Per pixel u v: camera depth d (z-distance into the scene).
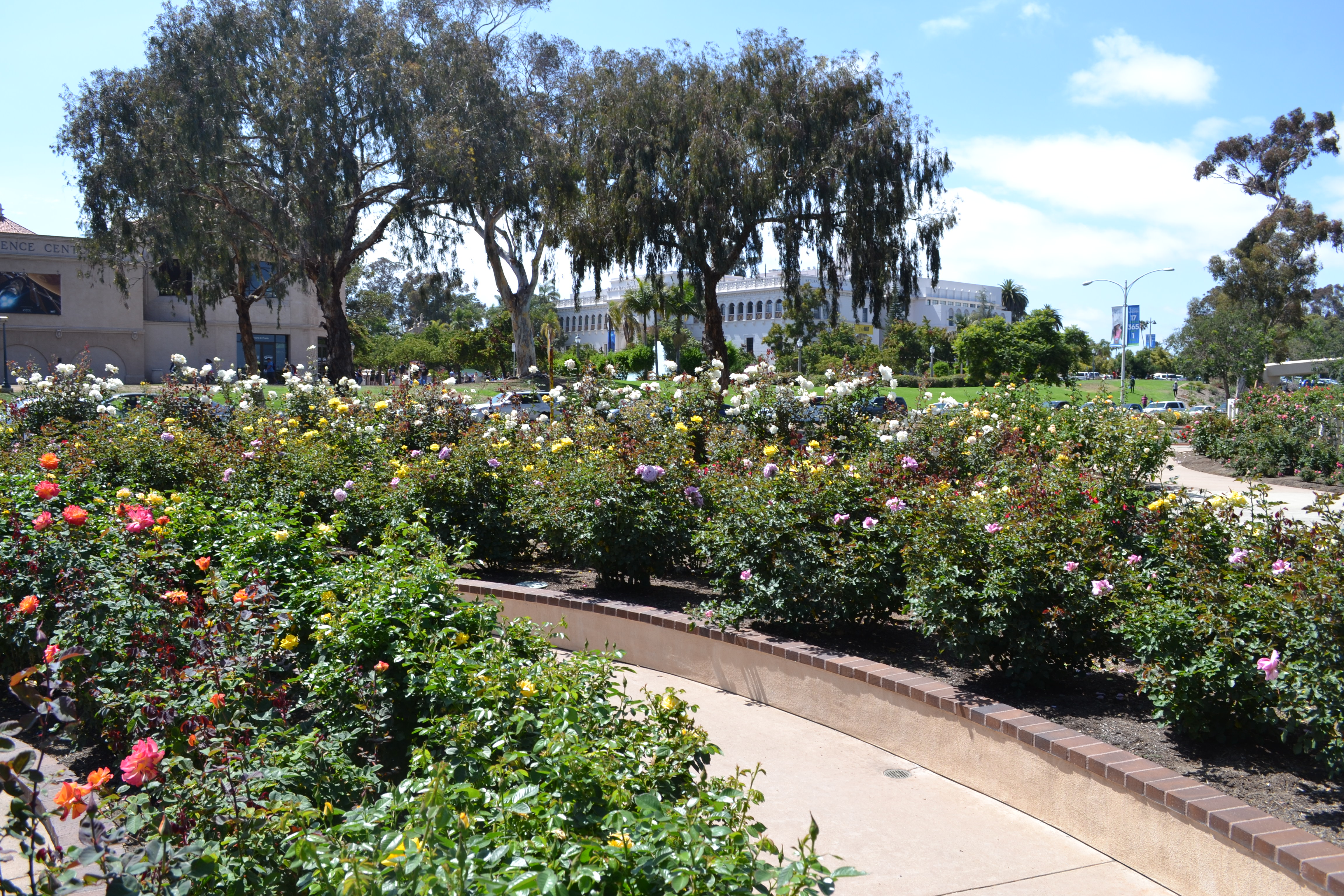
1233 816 3.45
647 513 7.10
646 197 28.94
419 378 12.77
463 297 98.56
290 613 4.29
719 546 6.53
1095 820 4.01
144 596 4.21
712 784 2.72
